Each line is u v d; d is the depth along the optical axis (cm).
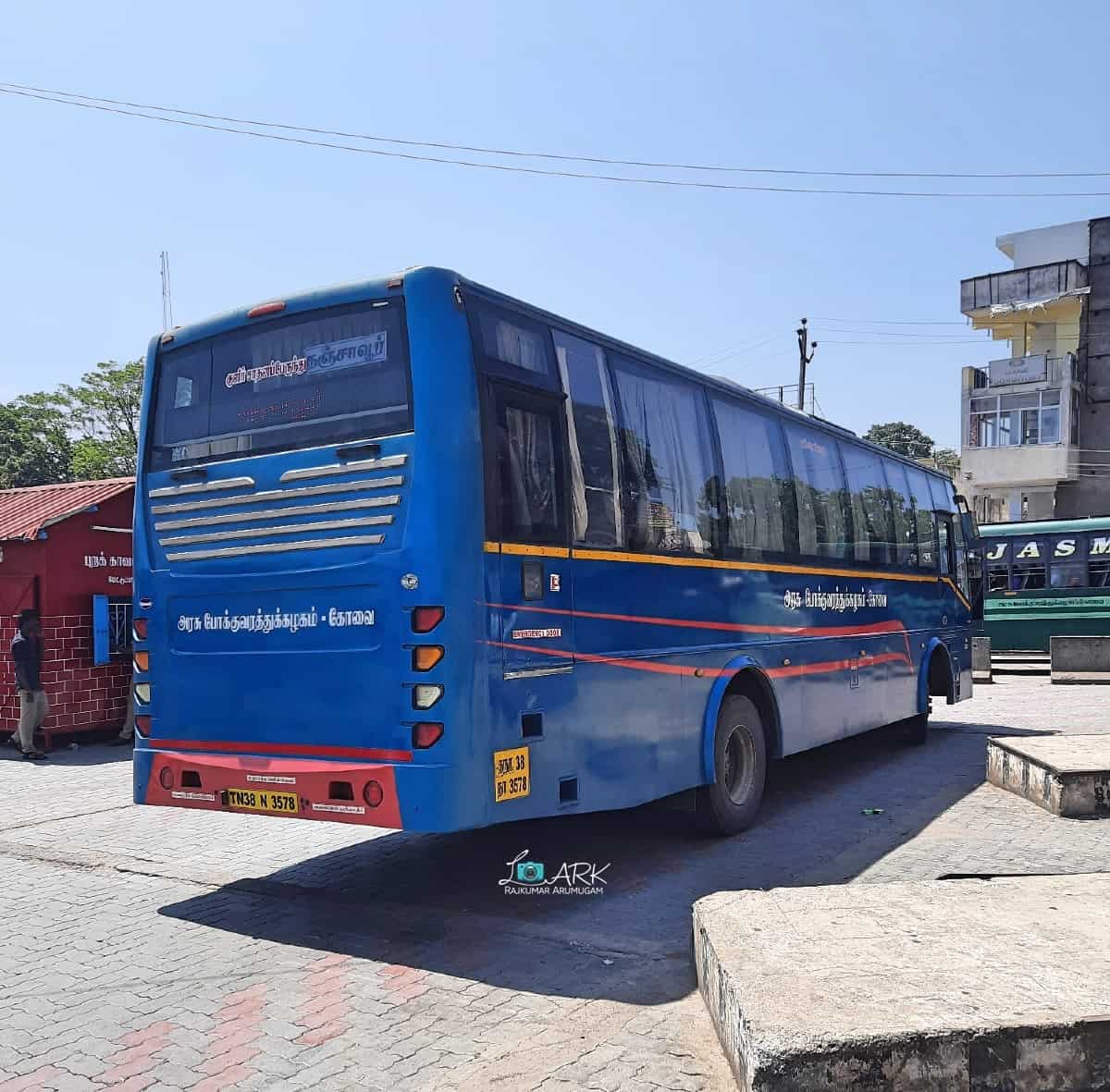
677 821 820
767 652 862
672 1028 429
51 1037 436
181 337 666
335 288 594
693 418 788
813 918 457
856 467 1102
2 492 1555
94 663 1323
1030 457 3650
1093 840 750
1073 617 2391
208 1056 414
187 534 634
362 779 545
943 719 1517
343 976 502
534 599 586
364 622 554
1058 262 3659
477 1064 402
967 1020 339
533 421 602
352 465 565
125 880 691
